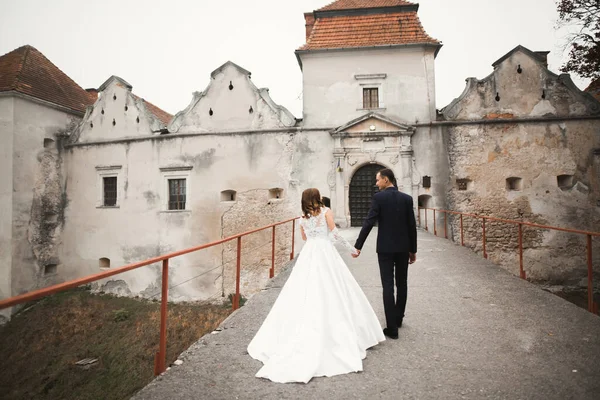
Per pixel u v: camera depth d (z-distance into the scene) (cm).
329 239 354
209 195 1496
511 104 1381
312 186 1420
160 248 1520
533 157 1352
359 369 293
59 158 1656
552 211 1335
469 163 1370
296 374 282
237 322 434
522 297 518
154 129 1558
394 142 1384
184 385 284
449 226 1353
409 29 1468
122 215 1581
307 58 1484
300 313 310
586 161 1325
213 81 1531
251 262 1444
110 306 1298
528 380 284
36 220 1540
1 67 1599
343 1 1638
